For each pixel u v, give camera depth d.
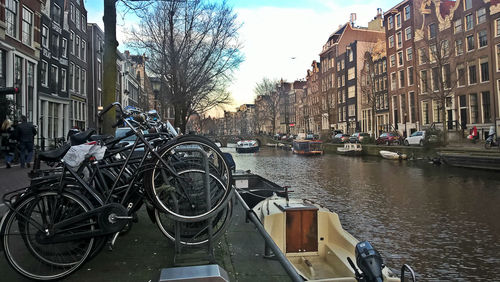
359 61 50.81
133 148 2.95
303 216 5.40
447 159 21.06
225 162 2.79
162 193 2.74
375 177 18.19
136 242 3.74
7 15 16.59
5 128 11.73
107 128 7.36
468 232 8.43
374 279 2.49
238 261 3.10
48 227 2.64
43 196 2.67
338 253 4.90
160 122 3.58
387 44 42.97
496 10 28.22
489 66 28.89
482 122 29.78
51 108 22.97
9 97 13.79
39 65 20.72
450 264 6.69
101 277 2.81
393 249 7.48
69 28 25.95
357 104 50.81
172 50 17.89
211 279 2.02
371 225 9.23
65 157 2.77
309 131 68.75
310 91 69.62
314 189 15.01
